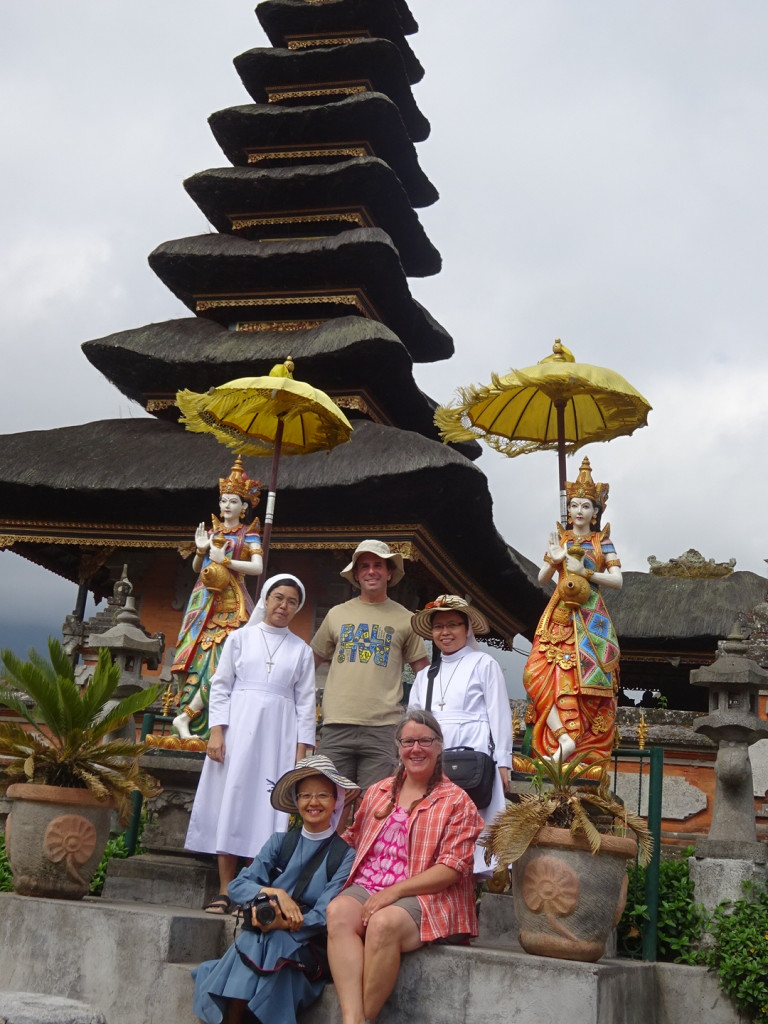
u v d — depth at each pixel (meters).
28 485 20.02
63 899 7.66
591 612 9.67
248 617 10.77
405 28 27.14
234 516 11.29
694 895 8.13
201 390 22.48
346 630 8.84
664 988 7.56
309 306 23.47
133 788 7.89
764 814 12.50
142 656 14.25
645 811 13.13
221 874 7.98
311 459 19.20
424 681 8.13
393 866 6.77
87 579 21.58
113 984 7.04
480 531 20.70
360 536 19.88
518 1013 6.34
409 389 22.30
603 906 6.66
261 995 6.38
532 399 11.17
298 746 8.27
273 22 26.45
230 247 23.09
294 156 24.86
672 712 13.39
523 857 6.85
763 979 7.32
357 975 6.28
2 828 10.45
